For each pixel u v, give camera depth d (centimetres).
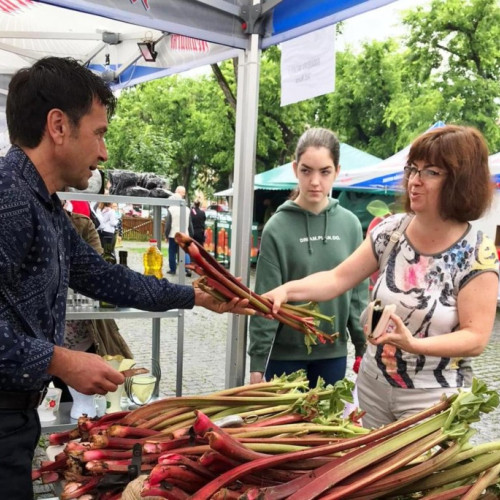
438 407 126
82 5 223
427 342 158
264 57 1839
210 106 2134
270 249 243
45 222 135
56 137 135
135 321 745
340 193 1214
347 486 111
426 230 180
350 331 269
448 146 166
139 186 326
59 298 146
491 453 120
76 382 131
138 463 125
